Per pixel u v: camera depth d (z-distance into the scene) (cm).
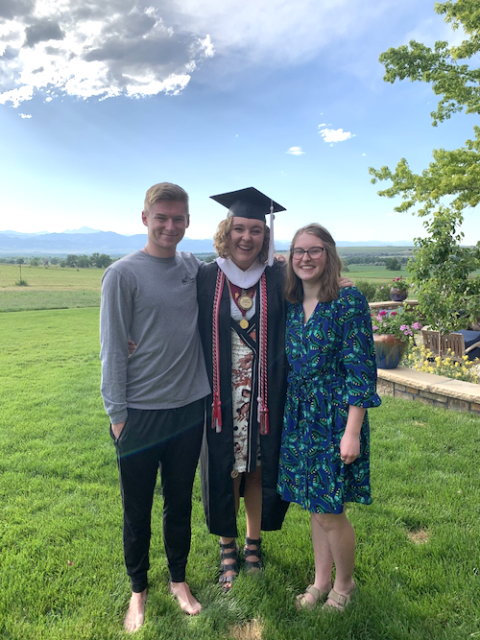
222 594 220
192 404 209
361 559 241
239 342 215
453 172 956
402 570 229
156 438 202
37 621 201
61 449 418
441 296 566
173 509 216
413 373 566
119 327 193
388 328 583
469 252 551
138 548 210
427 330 733
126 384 201
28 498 321
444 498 298
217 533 228
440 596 209
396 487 315
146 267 198
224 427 217
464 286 558
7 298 3378
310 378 199
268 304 214
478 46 878
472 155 947
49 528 279
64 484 344
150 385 199
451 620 196
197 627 199
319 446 197
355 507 292
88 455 401
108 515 294
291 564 241
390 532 263
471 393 470
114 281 190
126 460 201
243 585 222
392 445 390
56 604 213
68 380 731
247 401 217
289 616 206
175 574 221
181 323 202
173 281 202
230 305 213
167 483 216
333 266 196
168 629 197
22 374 782
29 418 521
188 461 212
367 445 201
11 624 199
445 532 259
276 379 211
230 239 216
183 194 194
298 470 204
